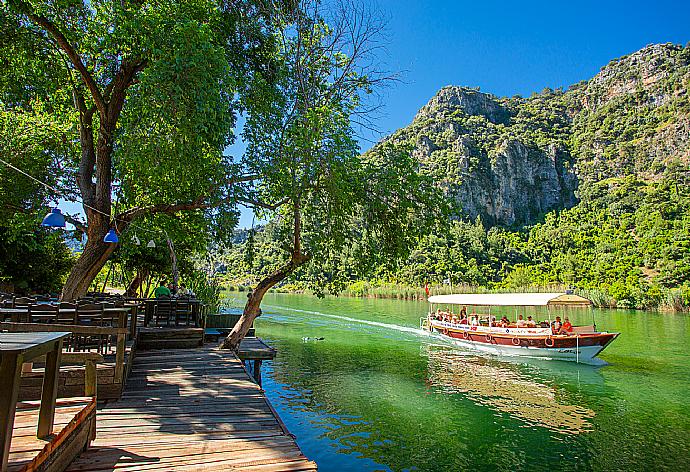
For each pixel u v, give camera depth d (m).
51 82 10.73
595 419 9.87
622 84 157.62
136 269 22.95
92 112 10.86
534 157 130.12
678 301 42.28
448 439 8.48
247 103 11.03
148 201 11.93
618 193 102.75
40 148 11.80
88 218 10.22
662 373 15.09
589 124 145.62
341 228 10.66
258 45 12.04
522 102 180.25
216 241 11.01
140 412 5.20
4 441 2.28
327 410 10.26
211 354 9.41
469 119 150.88
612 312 40.81
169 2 9.45
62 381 5.11
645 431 9.06
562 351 17.06
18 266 18.64
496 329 18.97
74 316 6.53
